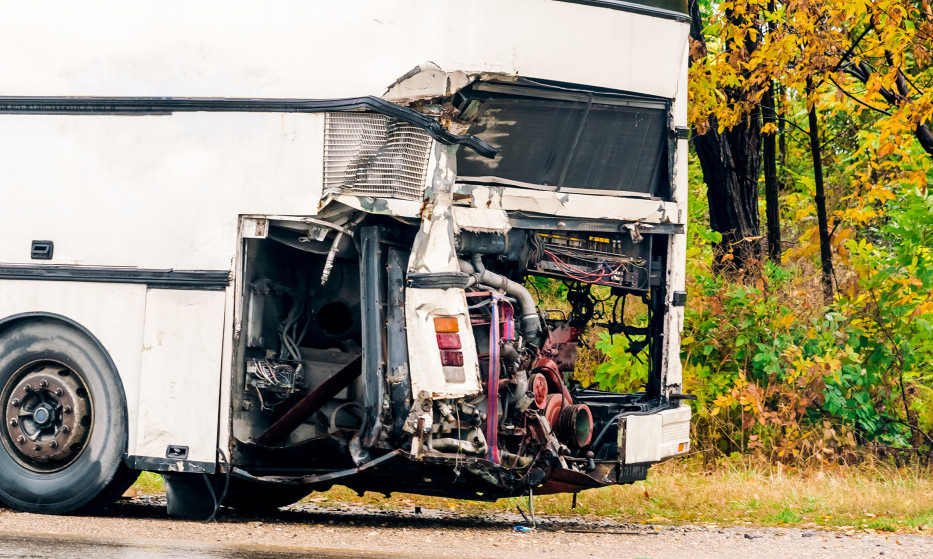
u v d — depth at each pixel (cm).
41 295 2019
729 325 3266
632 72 2169
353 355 2052
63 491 2008
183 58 1972
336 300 2077
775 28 3372
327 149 1898
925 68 3569
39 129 2041
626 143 2222
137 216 1977
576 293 2444
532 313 2097
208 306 1930
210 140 1947
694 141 3700
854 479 2952
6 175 2052
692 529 2186
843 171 4494
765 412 3127
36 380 2020
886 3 3111
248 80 1939
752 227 3659
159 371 1948
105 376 1983
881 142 3175
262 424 2008
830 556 1856
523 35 2002
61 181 2023
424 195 1895
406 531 1956
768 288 3325
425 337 1875
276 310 2042
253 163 1925
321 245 1983
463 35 1933
